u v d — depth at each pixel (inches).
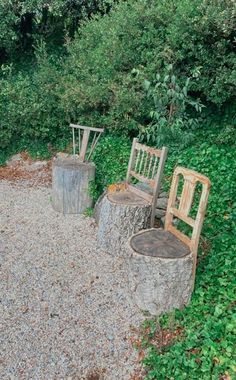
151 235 121.3
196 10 205.8
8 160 253.4
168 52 212.5
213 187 164.6
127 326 111.3
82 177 180.2
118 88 219.5
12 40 300.4
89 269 138.4
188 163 189.8
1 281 131.6
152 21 221.8
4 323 113.3
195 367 91.0
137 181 180.2
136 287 114.5
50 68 254.8
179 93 207.3
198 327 102.0
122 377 96.9
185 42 210.1
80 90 228.5
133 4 230.1
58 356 103.0
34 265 141.3
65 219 179.9
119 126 223.0
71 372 98.7
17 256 147.3
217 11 199.5
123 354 102.8
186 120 221.6
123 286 127.6
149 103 220.1
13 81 274.8
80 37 275.6
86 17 290.5
